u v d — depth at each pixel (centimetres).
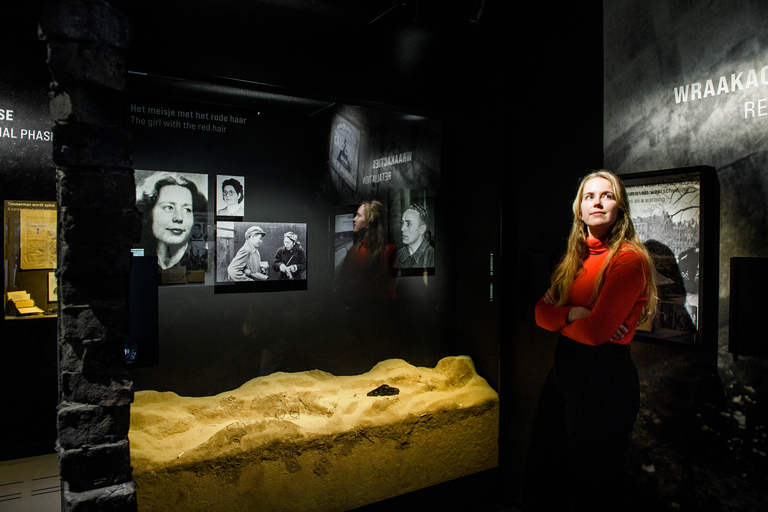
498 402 342
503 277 337
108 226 158
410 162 321
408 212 323
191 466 243
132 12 219
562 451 288
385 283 320
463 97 314
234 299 270
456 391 337
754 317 218
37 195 398
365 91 281
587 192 248
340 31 272
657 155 255
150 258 213
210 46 237
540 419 303
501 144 338
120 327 162
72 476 156
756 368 220
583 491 252
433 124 325
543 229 313
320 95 271
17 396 389
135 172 237
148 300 213
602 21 279
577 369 246
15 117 388
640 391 267
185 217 252
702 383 239
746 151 221
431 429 316
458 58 312
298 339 293
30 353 393
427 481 318
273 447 266
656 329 254
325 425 283
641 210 260
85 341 157
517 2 330
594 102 284
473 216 341
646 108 259
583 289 250
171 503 239
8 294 385
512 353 336
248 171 269
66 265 154
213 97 254
